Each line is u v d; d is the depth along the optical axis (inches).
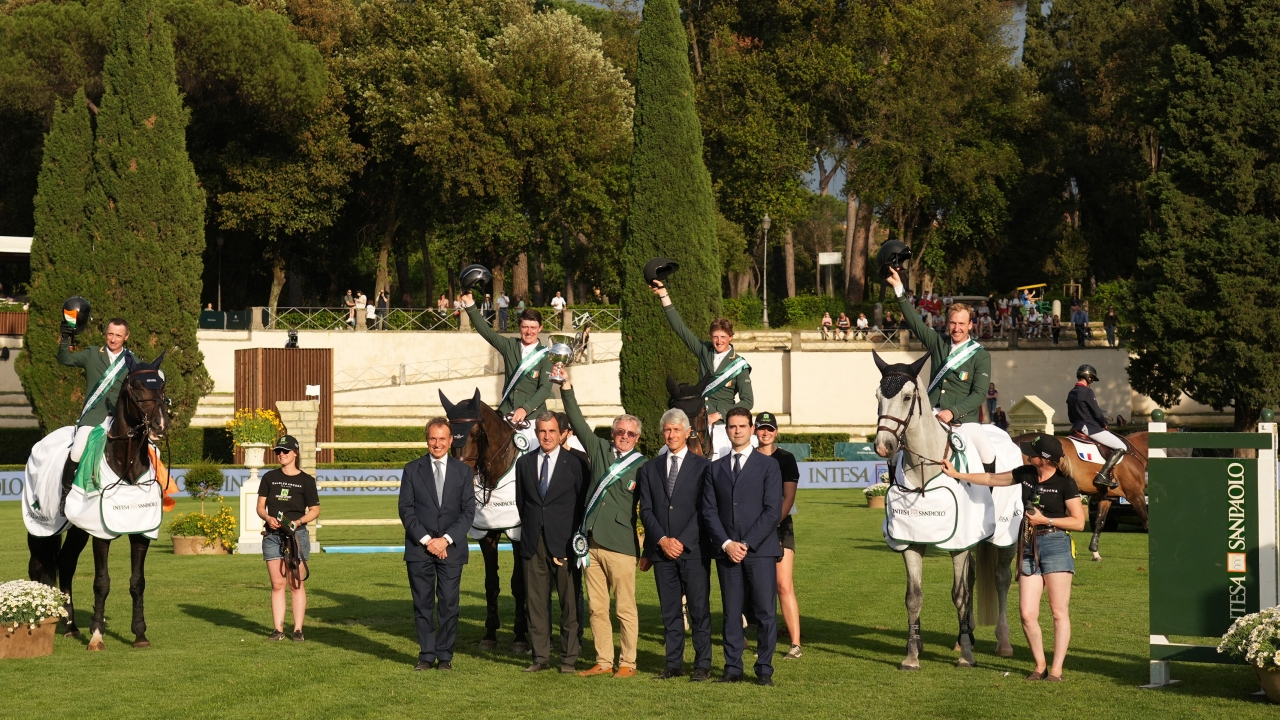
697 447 409.4
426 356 1819.6
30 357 1342.3
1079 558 653.9
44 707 332.5
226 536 730.2
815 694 344.8
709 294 945.5
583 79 1926.7
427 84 1925.4
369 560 692.1
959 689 350.9
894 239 427.8
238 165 1856.5
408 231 2235.5
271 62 1731.1
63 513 424.5
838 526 869.2
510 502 423.5
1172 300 1364.4
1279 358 1310.3
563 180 1941.4
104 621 460.8
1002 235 2330.2
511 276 2480.3
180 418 1412.4
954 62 2191.2
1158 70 1460.4
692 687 356.2
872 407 1812.3
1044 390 1827.0
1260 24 1348.4
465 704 335.3
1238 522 352.8
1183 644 354.9
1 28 1663.4
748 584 366.6
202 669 385.4
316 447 761.6
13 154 1916.8
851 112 2150.6
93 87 1702.8
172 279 1392.7
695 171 952.9
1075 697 340.2
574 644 380.8
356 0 2206.0
